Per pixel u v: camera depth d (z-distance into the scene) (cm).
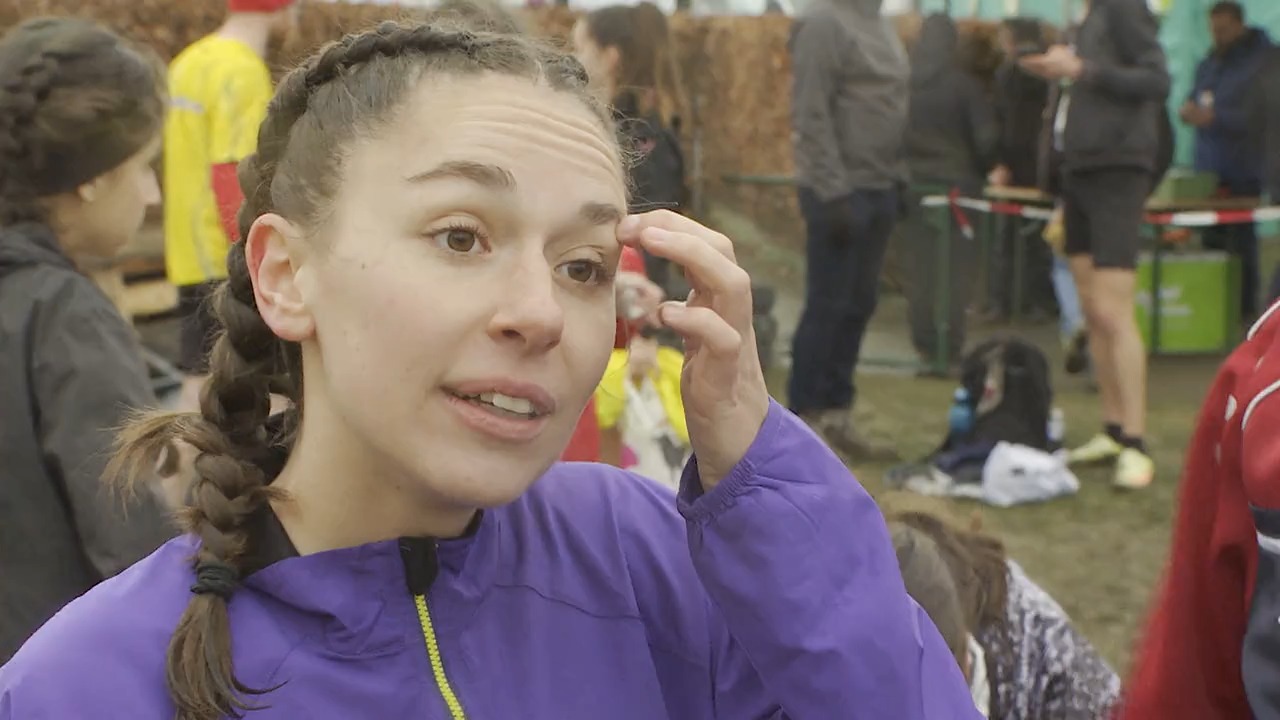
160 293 597
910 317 736
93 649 91
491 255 90
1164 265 764
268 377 104
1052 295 846
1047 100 743
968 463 514
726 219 892
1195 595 136
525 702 100
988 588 207
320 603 94
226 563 94
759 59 877
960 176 709
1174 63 1045
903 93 527
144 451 108
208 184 354
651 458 293
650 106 382
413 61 94
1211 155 808
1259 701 116
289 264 95
